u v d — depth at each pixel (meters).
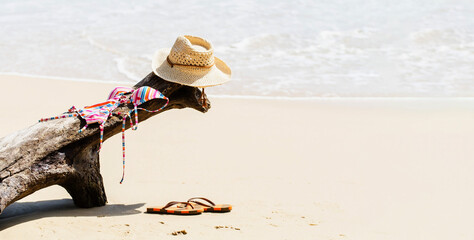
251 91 12.17
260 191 6.87
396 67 13.68
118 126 5.80
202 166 7.82
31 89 11.82
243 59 14.17
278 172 7.63
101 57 14.36
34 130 5.43
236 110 10.88
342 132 9.63
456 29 15.84
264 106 11.21
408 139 9.22
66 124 5.52
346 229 5.62
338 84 12.66
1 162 5.14
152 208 5.93
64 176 5.54
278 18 17.09
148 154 8.27
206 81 6.00
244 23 16.70
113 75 13.12
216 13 17.67
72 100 11.16
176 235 5.21
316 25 16.44
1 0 19.52
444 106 11.20
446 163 8.06
